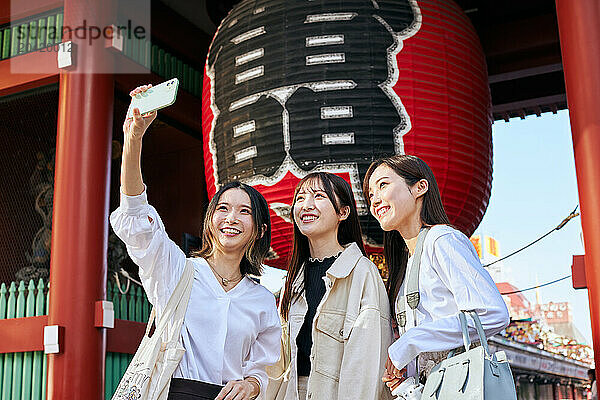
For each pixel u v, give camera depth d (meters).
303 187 3.94
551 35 7.55
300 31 5.11
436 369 2.69
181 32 8.48
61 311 6.42
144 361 2.78
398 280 3.36
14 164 8.84
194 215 8.57
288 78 5.04
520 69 7.76
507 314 2.71
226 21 5.65
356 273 3.67
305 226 3.86
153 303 2.99
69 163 6.74
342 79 4.96
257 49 5.22
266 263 5.58
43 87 7.51
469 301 2.72
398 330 3.43
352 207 3.94
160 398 2.72
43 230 8.45
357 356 3.42
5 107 8.10
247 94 5.18
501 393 2.53
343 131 4.89
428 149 4.97
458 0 7.85
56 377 6.28
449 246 2.85
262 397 3.10
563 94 8.41
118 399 2.73
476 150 5.23
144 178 8.97
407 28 5.13
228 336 2.95
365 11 5.12
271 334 3.14
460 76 5.22
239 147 5.16
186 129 8.45
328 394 3.47
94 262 6.54
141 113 2.71
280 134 4.97
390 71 4.99
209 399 2.79
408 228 3.20
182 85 8.29
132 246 2.87
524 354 11.14
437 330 2.73
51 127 8.51
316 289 3.83
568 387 15.09
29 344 6.66
